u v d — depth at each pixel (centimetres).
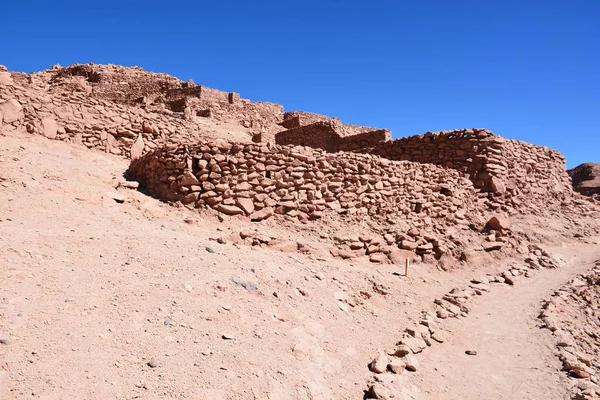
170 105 3036
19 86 1235
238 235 866
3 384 336
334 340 589
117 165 1291
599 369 688
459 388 580
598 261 1229
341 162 1132
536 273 1148
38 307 451
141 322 473
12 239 595
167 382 389
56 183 930
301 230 994
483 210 1488
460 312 855
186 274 621
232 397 396
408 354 617
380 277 897
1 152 984
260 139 2438
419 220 1191
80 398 343
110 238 699
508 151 1688
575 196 1977
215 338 483
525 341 751
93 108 1378
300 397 433
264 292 640
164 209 973
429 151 1712
